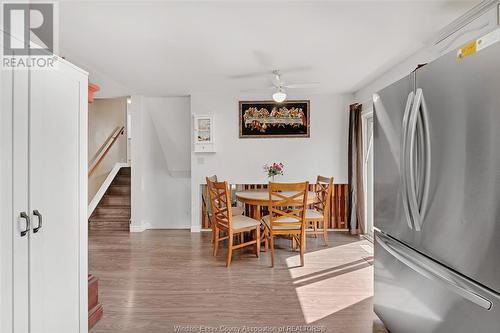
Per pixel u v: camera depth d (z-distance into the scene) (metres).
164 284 2.89
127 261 3.56
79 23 2.33
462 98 1.28
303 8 2.14
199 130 4.89
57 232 1.56
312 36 2.63
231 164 4.98
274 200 3.50
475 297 1.20
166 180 5.37
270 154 4.96
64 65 1.61
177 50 2.95
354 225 4.70
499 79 1.11
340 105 4.95
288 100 4.96
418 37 2.66
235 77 3.93
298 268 3.30
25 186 1.35
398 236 1.83
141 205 5.10
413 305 1.65
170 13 2.19
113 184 6.16
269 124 4.95
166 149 5.31
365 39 2.70
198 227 5.04
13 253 1.29
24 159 1.34
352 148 4.72
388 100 1.93
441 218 1.43
